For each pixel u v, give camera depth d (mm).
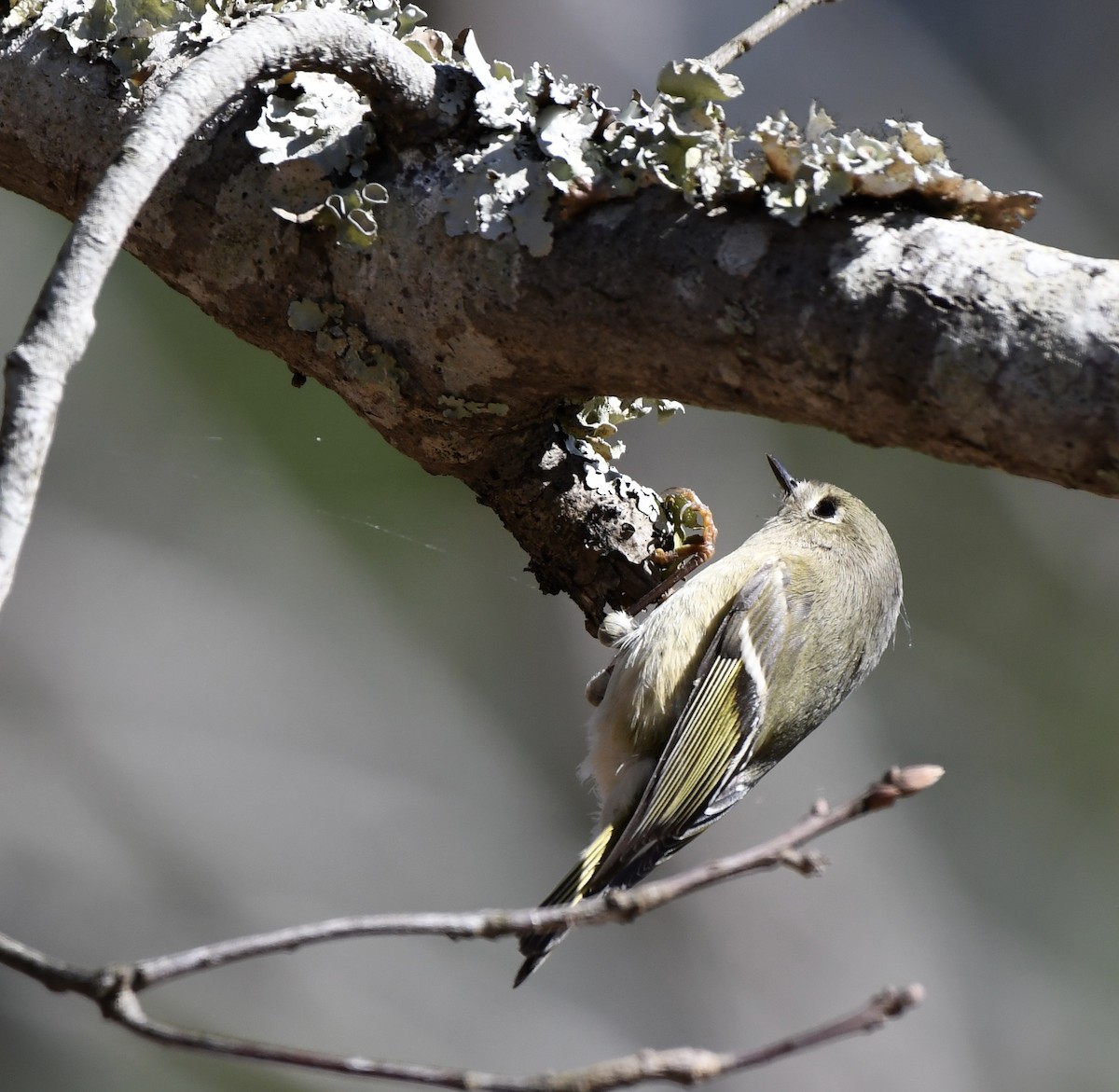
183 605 13188
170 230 4094
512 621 13023
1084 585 12789
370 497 12172
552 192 3688
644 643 5598
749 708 5523
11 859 12555
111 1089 11922
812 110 3520
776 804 12148
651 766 5477
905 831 12602
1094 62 13320
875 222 3428
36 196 4430
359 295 3961
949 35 13297
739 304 3467
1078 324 3180
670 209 3590
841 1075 11836
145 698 13141
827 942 12078
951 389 3268
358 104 3947
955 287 3281
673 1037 12039
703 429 11844
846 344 3359
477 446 4387
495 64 3895
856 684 6023
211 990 12469
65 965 2434
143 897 12664
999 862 12562
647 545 4973
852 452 12641
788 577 5812
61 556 13039
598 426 4816
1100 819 12617
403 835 13000
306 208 3912
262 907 12797
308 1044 12344
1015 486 12852
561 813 12977
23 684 12922
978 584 12781
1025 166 13086
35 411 2643
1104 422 3141
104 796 12891
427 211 3791
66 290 2775
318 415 12125
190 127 3137
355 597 13125
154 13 4152
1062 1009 12297
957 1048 12086
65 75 4188
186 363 12086
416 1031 12562
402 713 13133
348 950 12859
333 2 4121
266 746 13125
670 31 12125
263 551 13109
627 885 5066
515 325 3779
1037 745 12688
